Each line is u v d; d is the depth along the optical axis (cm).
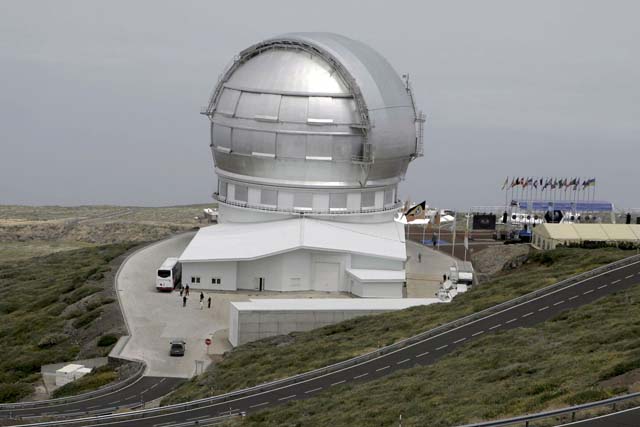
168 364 9906
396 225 14100
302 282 12800
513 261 12662
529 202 17500
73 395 9162
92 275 13175
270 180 13538
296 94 13262
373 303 11081
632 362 6562
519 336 8450
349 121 13312
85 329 11138
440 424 6038
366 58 13775
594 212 17975
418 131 14462
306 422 6862
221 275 12631
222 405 7925
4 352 10756
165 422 7656
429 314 10131
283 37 13775
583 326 8444
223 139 13825
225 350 10400
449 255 14988
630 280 10344
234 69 14038
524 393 6469
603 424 5516
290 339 10169
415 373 7862
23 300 12862
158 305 11806
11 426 7806
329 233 13138
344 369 8488
